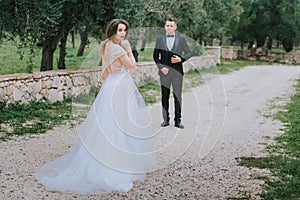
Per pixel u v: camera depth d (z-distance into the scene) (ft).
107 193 15.15
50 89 32.14
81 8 36.47
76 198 14.65
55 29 35.58
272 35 102.53
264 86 50.49
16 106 28.71
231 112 32.24
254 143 22.90
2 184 15.57
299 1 98.58
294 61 93.20
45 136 22.99
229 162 19.15
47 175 16.42
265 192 15.29
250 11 100.78
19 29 32.37
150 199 14.73
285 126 27.61
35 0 31.24
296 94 43.24
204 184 16.25
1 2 31.19
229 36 104.06
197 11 61.46
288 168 18.21
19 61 55.31
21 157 18.99
